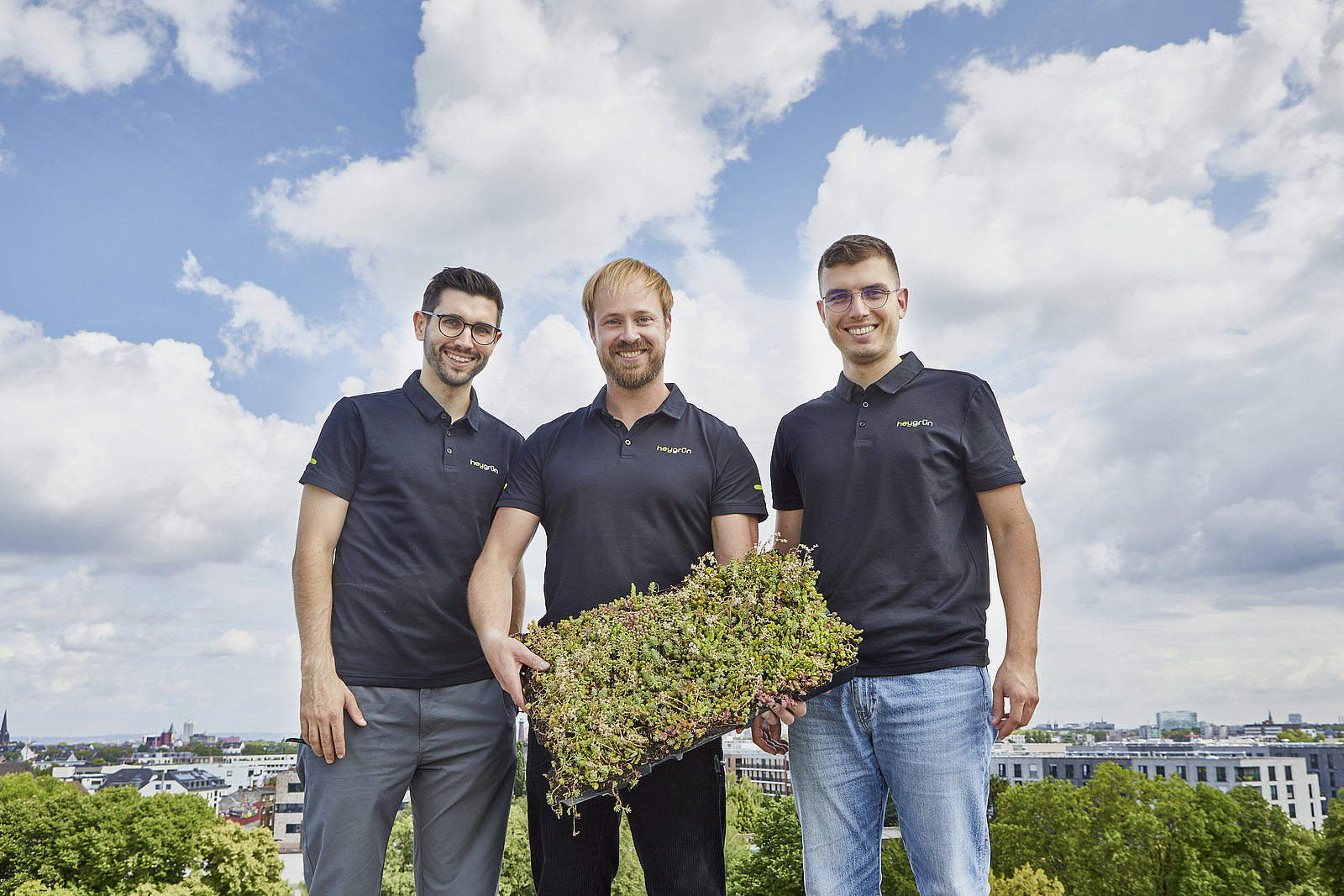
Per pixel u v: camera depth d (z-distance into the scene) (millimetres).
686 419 3273
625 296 3100
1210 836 36812
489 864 3439
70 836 36281
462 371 3555
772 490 3604
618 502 3104
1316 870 36969
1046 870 38312
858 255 3236
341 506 3463
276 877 38688
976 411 3166
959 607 3020
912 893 33312
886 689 2967
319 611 3293
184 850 37250
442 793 3400
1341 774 101625
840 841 2984
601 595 3059
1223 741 170125
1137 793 37906
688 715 2471
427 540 3432
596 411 3283
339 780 3221
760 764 99375
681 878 2859
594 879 2898
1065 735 175375
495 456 3691
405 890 23547
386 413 3574
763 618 2699
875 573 3061
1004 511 3107
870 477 3141
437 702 3375
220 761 175500
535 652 2793
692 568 2969
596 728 2404
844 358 3320
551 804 2584
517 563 3234
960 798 2869
